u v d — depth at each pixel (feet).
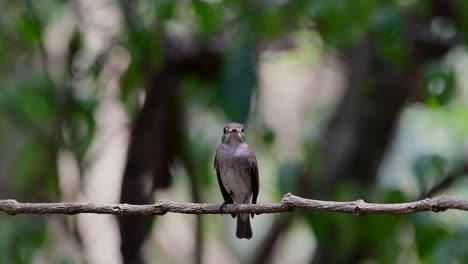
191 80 40.83
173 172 41.70
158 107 39.50
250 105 36.04
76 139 40.96
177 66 39.55
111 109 46.73
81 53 39.83
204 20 36.52
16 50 42.32
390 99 43.39
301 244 66.33
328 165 43.88
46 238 41.50
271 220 58.08
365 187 43.39
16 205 24.41
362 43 42.86
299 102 60.85
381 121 43.73
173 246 53.06
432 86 37.91
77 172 45.11
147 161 39.32
